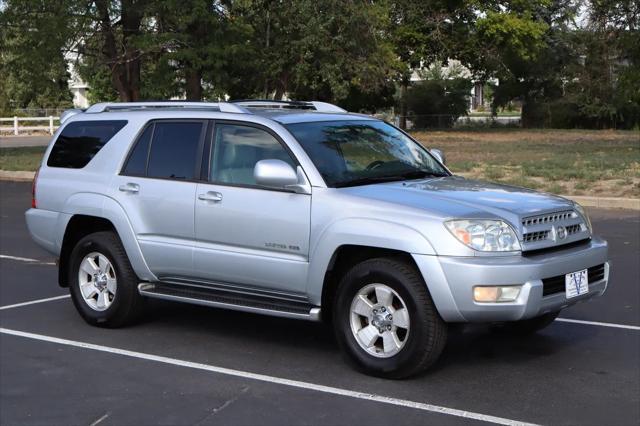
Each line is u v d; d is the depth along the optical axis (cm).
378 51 3462
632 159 2242
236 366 637
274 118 670
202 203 673
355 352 598
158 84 2967
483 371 611
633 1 2456
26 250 1191
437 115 4981
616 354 652
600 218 1425
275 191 637
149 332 741
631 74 2675
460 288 547
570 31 4597
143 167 726
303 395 566
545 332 720
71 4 2770
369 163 664
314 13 3152
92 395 577
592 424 505
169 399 565
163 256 698
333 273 620
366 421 514
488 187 646
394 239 569
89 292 759
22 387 596
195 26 2933
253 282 650
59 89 3206
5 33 2941
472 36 4231
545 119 4875
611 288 888
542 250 582
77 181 764
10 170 2383
